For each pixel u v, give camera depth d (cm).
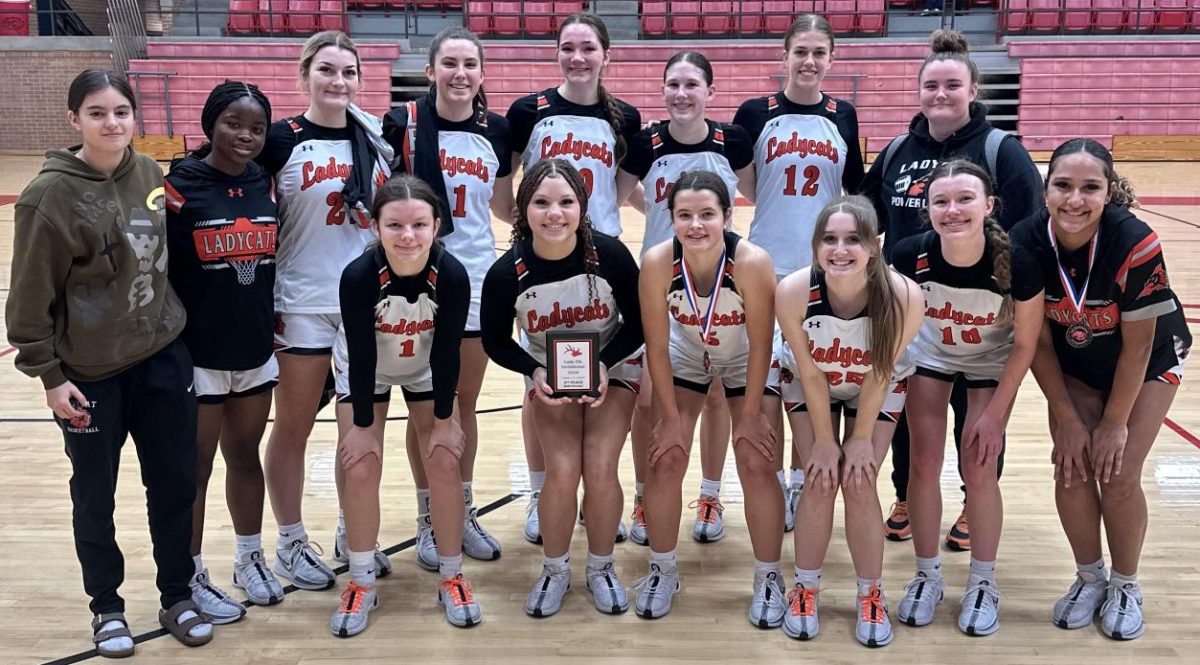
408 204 260
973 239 265
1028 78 1405
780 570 308
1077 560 291
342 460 289
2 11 1538
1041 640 275
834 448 277
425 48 1487
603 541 297
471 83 324
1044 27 1441
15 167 1366
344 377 295
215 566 322
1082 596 287
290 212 298
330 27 1502
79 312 246
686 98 341
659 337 281
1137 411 274
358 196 296
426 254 270
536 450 345
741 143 359
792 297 266
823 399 274
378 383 295
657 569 299
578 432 295
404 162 327
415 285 271
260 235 276
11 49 1481
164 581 277
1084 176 253
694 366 301
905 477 339
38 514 360
